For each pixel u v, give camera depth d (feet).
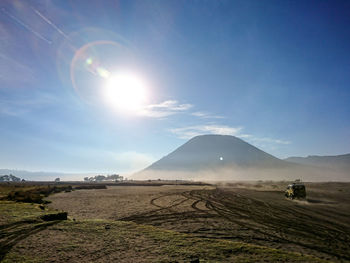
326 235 49.37
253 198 130.93
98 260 23.82
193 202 110.42
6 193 131.03
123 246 28.19
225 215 73.20
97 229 36.06
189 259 24.03
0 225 37.55
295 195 122.72
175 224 58.95
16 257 24.50
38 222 40.14
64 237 31.73
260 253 26.66
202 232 50.31
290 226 57.67
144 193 171.42
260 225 58.29
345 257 36.27
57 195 153.89
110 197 138.00
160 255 25.20
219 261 23.61
